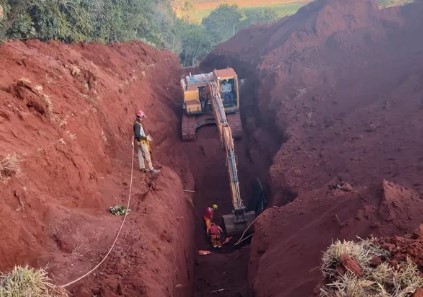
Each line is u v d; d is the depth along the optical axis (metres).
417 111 17.56
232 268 16.06
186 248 15.27
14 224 9.62
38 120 12.87
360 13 27.22
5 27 16.31
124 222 12.61
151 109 23.80
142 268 10.81
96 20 25.03
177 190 16.95
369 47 25.28
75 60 18.19
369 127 17.88
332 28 27.64
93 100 16.70
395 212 10.21
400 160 14.88
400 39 24.61
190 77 25.39
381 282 6.85
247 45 36.62
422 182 12.50
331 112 21.16
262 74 27.67
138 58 26.98
